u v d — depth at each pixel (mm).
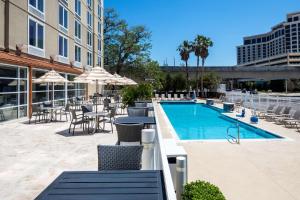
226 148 9062
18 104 17469
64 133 12297
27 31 19750
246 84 104625
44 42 22734
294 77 66625
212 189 3646
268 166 7125
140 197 3008
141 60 56781
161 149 4250
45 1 22938
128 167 4871
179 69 63094
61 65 26766
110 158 4883
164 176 3271
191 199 3508
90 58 39781
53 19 24797
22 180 6250
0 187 5836
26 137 11336
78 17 33312
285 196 5297
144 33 57750
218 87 56406
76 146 9656
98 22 44875
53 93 23938
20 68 17766
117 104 22578
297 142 9961
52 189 3264
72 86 30422
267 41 196000
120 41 57812
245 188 5676
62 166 7293
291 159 7754
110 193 3123
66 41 28734
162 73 57719
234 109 22875
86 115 12578
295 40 162625
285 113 15531
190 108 28859
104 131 12812
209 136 13820
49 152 8789
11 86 16625
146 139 5859
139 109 13031
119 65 57969
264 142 9961
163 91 56281
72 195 3082
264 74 65500
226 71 64125
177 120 20203
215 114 23828
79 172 3896
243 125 15953
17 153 8656
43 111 17031
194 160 7660
